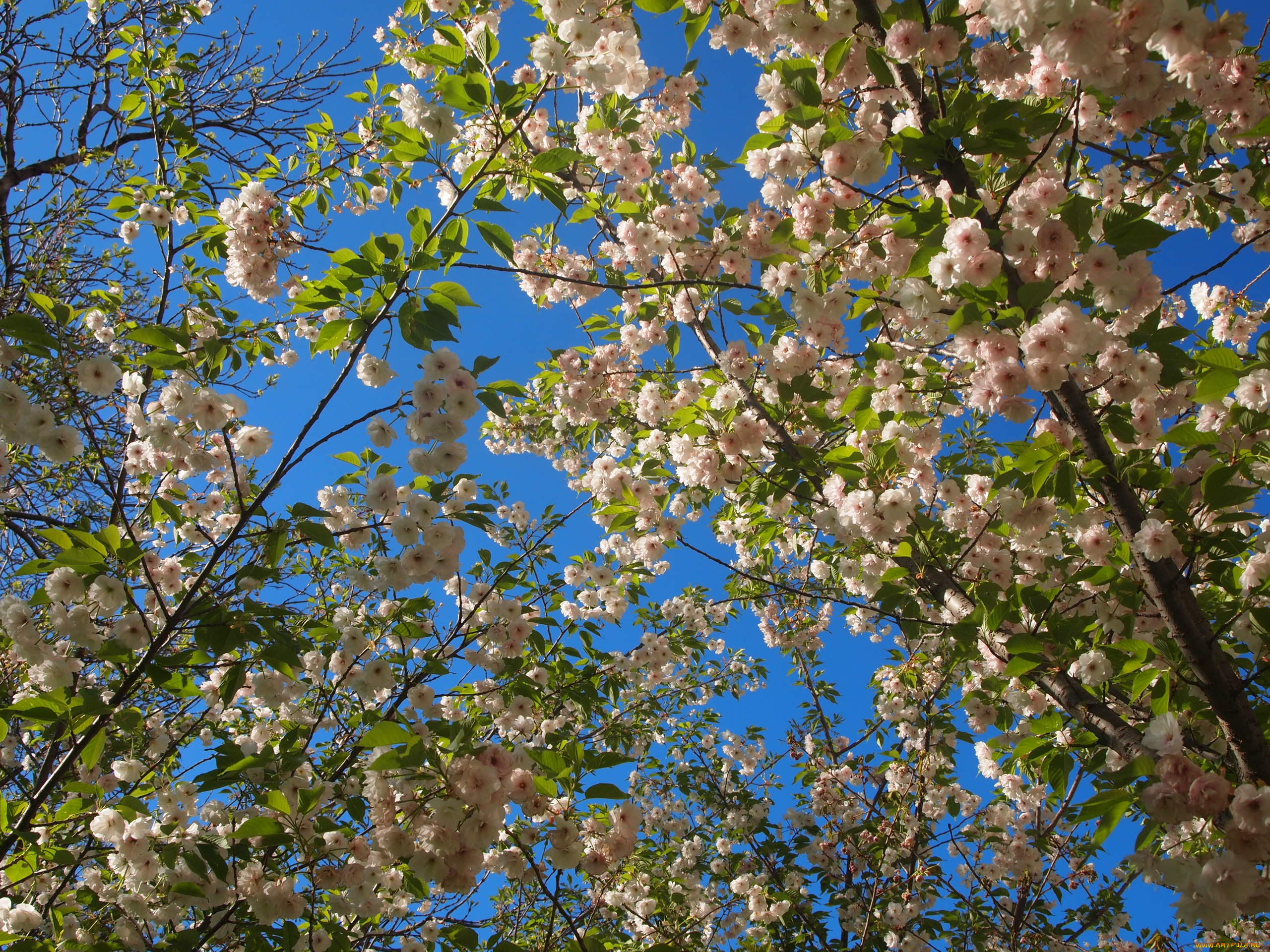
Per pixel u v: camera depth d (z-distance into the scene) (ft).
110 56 16.61
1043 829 19.25
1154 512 8.95
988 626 9.02
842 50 9.14
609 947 15.56
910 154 9.05
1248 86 10.56
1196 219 13.47
